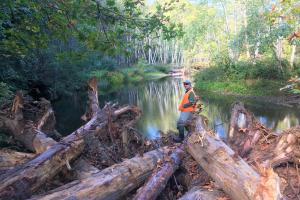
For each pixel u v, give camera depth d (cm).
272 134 572
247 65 2992
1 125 689
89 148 588
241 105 672
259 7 2888
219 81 3011
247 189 359
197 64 5391
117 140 699
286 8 635
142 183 512
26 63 1805
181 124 766
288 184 454
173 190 536
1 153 576
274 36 2677
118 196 455
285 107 1945
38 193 447
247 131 600
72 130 1257
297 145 501
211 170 436
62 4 525
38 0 533
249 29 2992
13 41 632
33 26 592
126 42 591
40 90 2102
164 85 3875
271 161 479
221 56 3347
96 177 448
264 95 2344
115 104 819
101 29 583
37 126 708
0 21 753
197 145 477
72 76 2544
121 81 4484
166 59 7194
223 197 407
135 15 584
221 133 1116
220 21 4450
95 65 4491
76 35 562
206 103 2158
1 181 414
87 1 539
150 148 689
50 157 476
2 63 1284
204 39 4594
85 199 404
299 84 573
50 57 2102
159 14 593
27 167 446
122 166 490
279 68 2762
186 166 531
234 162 407
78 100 2234
